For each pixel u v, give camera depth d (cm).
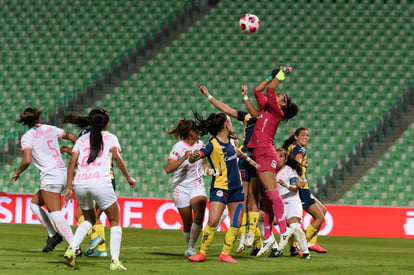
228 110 2653
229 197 2381
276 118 2497
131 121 6569
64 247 2958
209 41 7225
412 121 6247
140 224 4906
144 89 6838
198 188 2598
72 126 6588
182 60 7075
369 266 2350
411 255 3184
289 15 7344
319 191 5684
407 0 7350
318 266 2300
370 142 6097
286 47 7056
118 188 6025
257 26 2809
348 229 4722
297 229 2625
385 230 4681
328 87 6625
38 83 7075
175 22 7450
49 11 7781
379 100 6469
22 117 2469
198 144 2609
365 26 7162
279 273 2028
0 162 6288
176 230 4706
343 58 6875
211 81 6825
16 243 3133
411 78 6669
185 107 6650
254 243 2784
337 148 6088
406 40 7006
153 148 6338
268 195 2500
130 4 7738
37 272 1909
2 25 7694
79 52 7325
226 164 2338
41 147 2461
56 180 2447
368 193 5716
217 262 2353
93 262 2241
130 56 7206
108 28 7531
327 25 7212
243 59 7000
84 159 2031
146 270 2019
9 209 4950
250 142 2542
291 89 6638
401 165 5891
